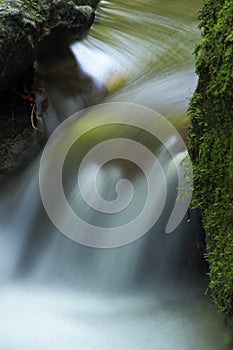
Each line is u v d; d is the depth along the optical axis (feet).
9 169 14.66
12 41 14.05
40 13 15.02
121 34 18.98
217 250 9.55
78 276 13.16
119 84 16.93
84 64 17.16
